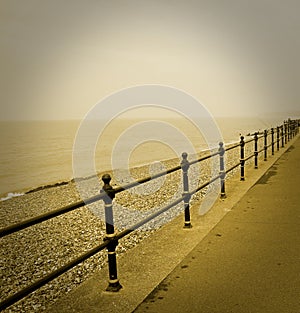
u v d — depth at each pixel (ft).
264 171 35.81
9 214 42.70
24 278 18.69
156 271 12.67
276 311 9.76
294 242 15.16
